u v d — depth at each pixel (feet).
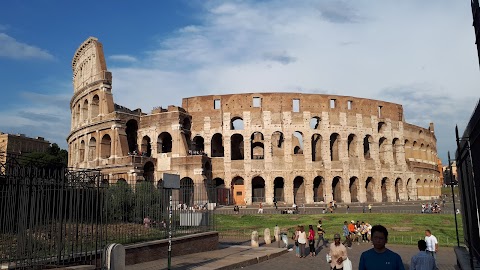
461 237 136.77
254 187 317.01
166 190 101.96
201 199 129.29
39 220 69.26
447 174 74.84
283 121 306.35
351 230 134.41
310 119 309.63
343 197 306.14
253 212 240.94
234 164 299.17
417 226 164.25
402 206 271.28
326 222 184.44
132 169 261.44
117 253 62.44
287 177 299.99
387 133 340.80
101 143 288.10
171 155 282.36
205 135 305.12
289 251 117.70
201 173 272.92
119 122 279.69
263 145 335.26
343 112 318.86
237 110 306.76
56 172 67.62
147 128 294.87
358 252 116.16
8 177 67.82
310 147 305.73
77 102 334.65
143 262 86.12
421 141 379.35
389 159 337.72
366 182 329.11
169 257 72.54
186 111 310.86
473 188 52.13
